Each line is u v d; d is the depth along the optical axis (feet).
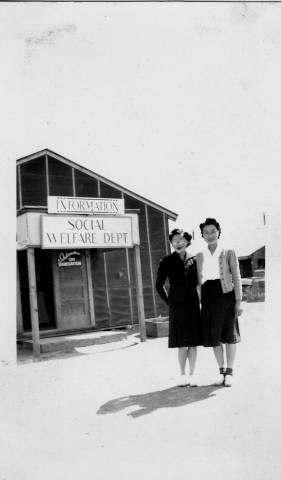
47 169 32.14
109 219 27.07
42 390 14.16
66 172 32.86
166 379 15.66
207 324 14.26
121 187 35.17
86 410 12.35
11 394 13.83
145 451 9.72
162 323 28.07
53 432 10.96
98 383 15.34
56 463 9.70
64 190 32.81
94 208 26.63
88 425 11.20
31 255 24.56
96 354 22.81
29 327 33.40
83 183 33.32
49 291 34.22
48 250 32.19
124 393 14.05
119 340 27.45
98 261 33.76
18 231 25.41
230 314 14.37
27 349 26.61
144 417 11.75
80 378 16.08
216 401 12.48
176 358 19.40
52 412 12.24
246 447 9.52
